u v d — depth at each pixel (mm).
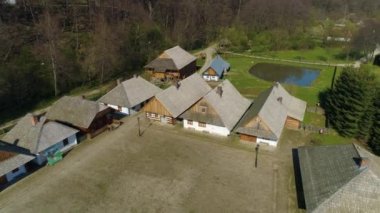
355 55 112250
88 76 76438
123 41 89250
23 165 44000
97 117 53125
